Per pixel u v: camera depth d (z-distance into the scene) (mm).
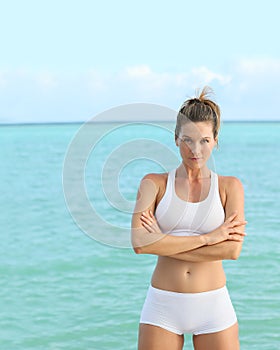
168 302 6176
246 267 14945
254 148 65125
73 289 13703
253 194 29438
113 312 12023
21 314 12047
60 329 11180
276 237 18531
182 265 6180
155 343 6199
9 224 22781
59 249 18016
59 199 29781
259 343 10172
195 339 6266
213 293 6160
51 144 77812
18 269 15672
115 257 16703
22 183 37000
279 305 11984
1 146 74625
